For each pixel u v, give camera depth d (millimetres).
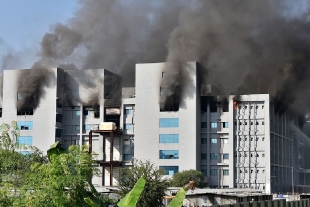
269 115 146625
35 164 32594
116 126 154250
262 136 146125
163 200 68062
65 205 31219
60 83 156000
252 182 145000
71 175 31594
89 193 33062
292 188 151500
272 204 49281
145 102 149625
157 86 149000
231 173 146000
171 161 145875
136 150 148625
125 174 63688
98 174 34031
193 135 145250
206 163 148875
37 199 30953
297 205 55469
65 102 157750
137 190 21328
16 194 32438
